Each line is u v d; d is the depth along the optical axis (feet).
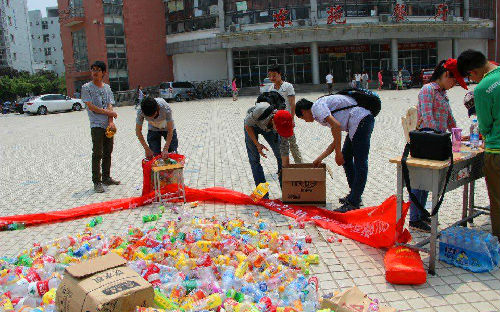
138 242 14.35
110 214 19.38
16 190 25.59
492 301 10.94
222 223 16.30
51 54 267.18
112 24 118.01
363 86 106.42
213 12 117.19
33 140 50.88
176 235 15.05
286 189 18.70
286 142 18.75
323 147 34.06
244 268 12.11
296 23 112.06
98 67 23.04
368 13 113.60
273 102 18.92
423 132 12.13
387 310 10.09
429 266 12.51
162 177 20.61
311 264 13.51
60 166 32.91
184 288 11.11
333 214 16.99
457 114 48.96
